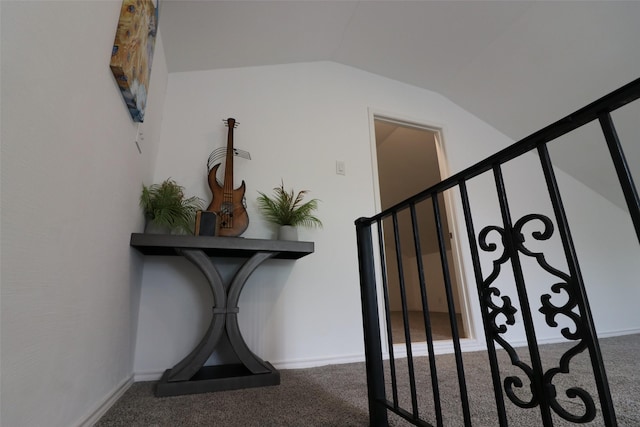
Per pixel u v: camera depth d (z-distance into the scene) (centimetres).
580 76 244
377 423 103
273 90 231
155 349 163
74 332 87
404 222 514
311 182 222
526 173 313
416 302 575
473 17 215
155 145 181
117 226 121
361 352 200
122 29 107
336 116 246
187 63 203
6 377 58
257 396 133
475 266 75
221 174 200
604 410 47
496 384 67
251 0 167
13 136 57
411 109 282
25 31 58
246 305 184
